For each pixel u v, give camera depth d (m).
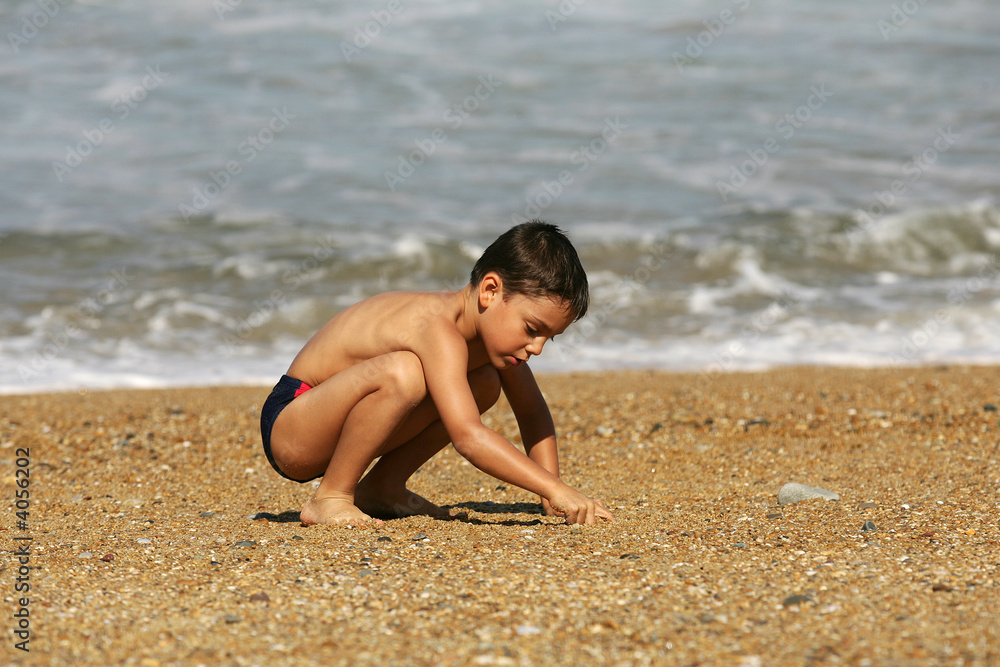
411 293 12.02
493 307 10.96
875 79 61.88
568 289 10.71
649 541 10.91
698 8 74.44
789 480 14.78
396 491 12.66
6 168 46.28
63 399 23.22
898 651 7.49
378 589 9.16
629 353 28.88
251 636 7.99
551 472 12.77
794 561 9.96
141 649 7.69
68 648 7.68
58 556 10.52
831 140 52.50
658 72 62.50
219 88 57.72
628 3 74.94
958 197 44.62
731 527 11.63
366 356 11.69
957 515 11.95
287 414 11.84
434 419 12.10
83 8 69.62
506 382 12.48
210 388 24.84
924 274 37.81
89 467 16.95
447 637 7.96
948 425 18.61
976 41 68.56
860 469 15.24
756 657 7.46
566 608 8.61
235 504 14.16
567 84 60.19
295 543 10.98
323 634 8.04
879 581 9.16
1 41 63.25
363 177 47.06
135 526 12.35
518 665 7.42
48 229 39.44
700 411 20.86
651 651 7.64
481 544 10.80
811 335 30.47
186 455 17.91
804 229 41.22
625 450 17.59
